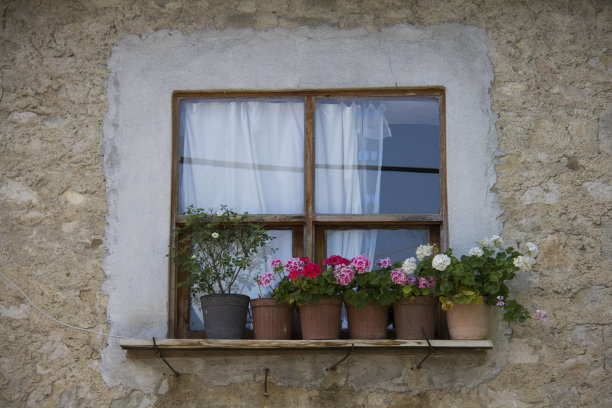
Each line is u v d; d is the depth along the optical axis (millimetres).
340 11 4812
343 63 4738
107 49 4789
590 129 4598
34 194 4590
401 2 4809
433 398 4270
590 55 4699
